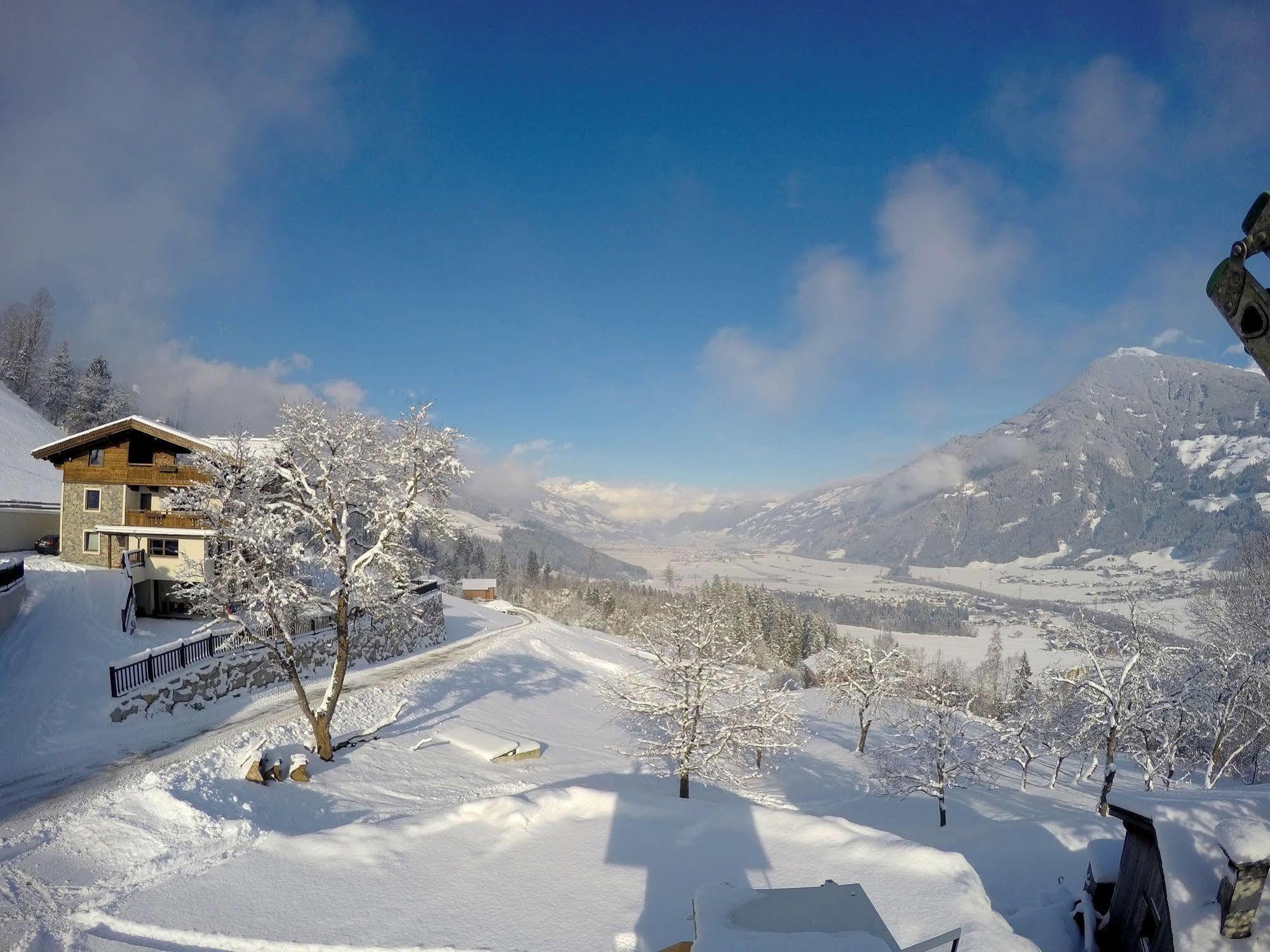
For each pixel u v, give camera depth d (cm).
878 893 1120
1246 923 1006
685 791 2762
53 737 2247
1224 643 3716
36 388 10375
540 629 6675
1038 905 1655
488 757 2758
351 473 2619
